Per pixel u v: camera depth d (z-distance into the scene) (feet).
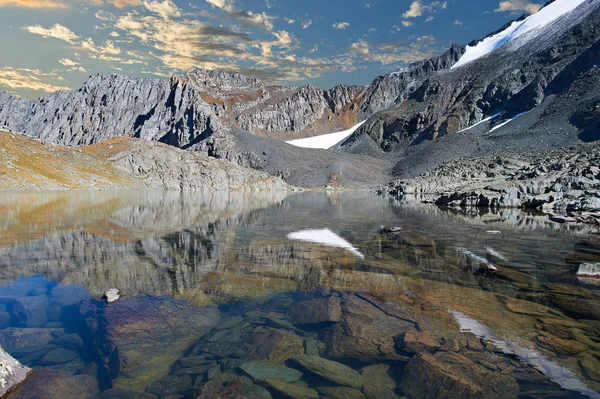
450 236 78.18
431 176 339.77
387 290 40.22
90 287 41.45
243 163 595.47
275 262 53.52
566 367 23.50
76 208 130.82
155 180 355.77
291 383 23.04
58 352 27.61
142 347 27.86
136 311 34.47
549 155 278.67
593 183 140.15
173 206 157.07
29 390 22.24
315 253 59.93
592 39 524.11
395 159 623.77
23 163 265.34
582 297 37.27
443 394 21.20
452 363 24.18
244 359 26.25
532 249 63.26
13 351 27.58
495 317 32.07
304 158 592.60
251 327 31.50
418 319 31.89
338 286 41.86
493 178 252.01
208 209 146.72
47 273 46.78
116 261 53.26
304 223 101.60
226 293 39.96
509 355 25.18
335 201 220.43
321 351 27.45
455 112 623.77
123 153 361.51
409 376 23.35
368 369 24.57
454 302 36.09
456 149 480.64
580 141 340.39
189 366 25.38
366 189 475.72
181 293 39.75
